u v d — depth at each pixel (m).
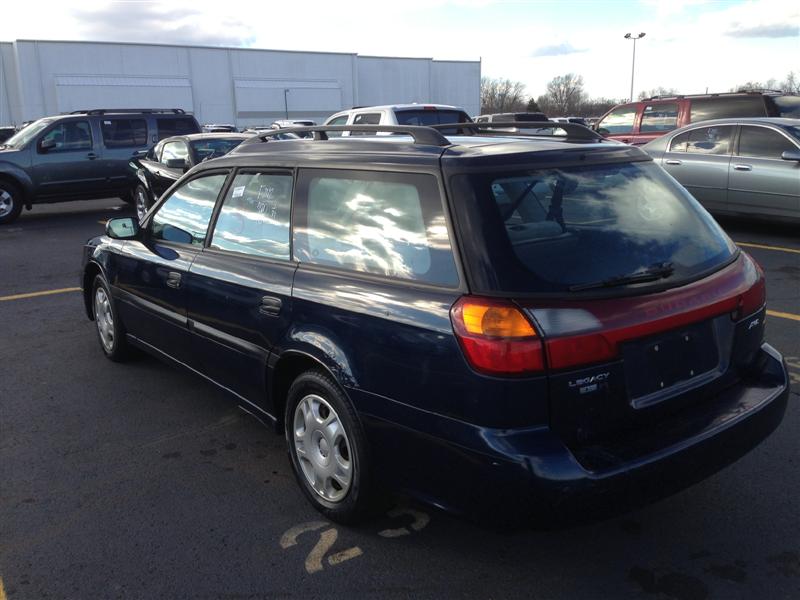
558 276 2.62
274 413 3.63
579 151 3.12
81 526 3.36
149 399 4.86
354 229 3.17
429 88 69.19
